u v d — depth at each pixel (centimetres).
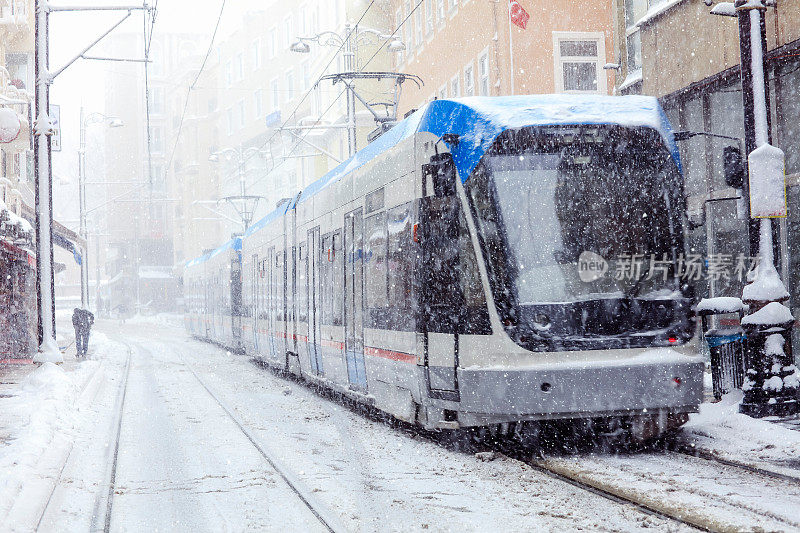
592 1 2670
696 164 1773
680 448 933
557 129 961
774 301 1090
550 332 912
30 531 652
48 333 2098
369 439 1102
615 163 962
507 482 802
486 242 940
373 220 1227
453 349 967
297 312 1781
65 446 1076
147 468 952
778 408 1073
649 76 1912
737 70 1608
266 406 1509
